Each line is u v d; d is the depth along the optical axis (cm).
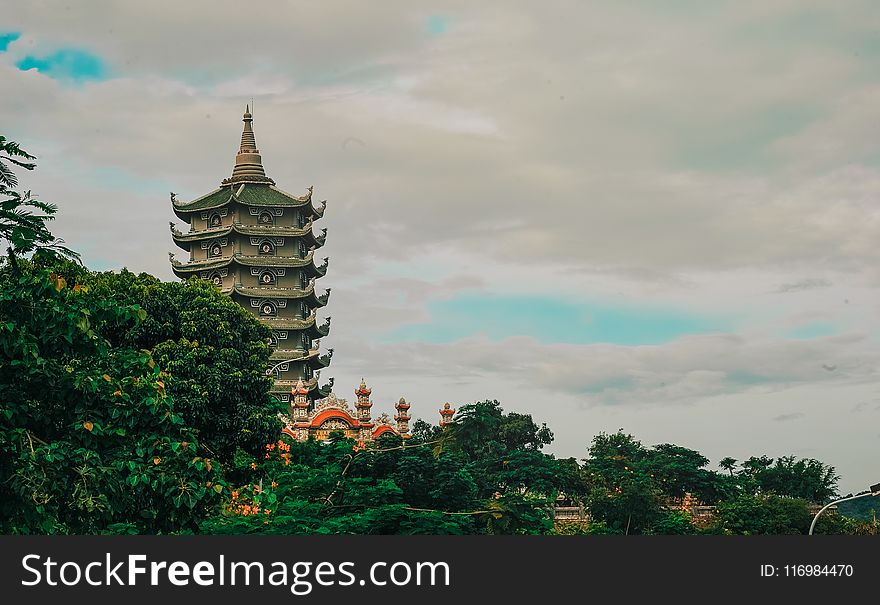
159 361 7181
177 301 7525
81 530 3916
